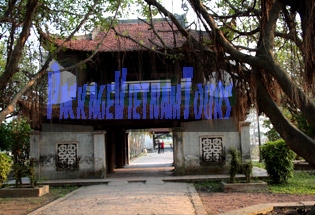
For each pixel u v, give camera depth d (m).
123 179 14.39
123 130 20.88
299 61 5.64
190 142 14.78
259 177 13.21
